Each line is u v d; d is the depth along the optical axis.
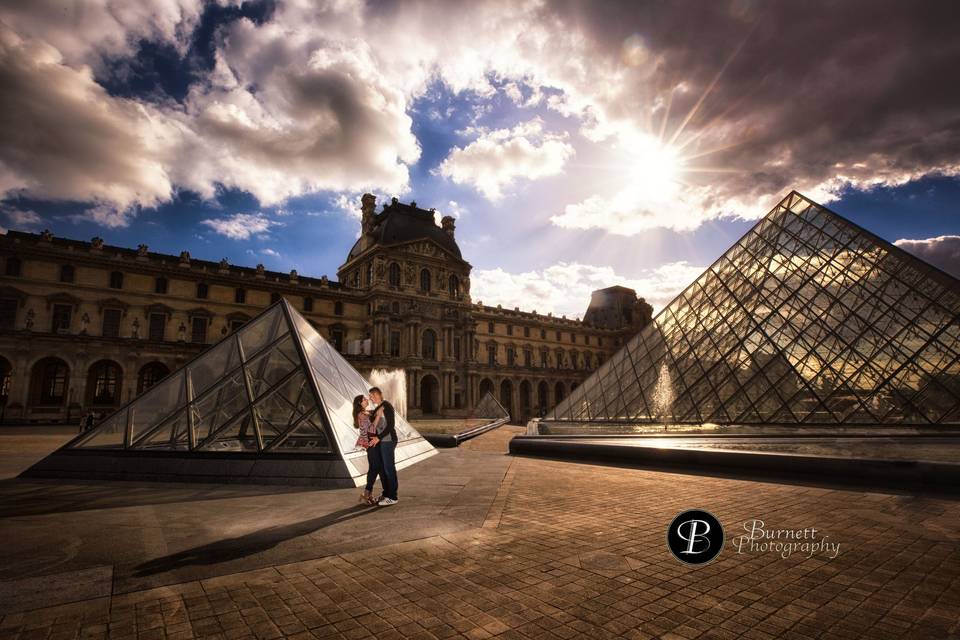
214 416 15.11
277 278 79.19
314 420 14.13
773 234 32.78
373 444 10.24
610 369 34.66
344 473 12.69
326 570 6.14
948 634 4.43
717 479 13.43
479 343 101.81
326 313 81.62
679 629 4.59
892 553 6.83
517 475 14.56
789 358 24.69
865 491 11.32
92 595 5.30
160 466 13.85
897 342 22.89
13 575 5.89
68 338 57.19
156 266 66.00
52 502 10.65
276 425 14.42
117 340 60.28
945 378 21.11
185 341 65.00
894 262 25.75
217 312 70.56
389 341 81.81
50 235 60.81
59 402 59.19
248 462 13.45
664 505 10.01
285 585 5.64
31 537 7.61
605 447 17.77
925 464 11.33
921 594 5.37
